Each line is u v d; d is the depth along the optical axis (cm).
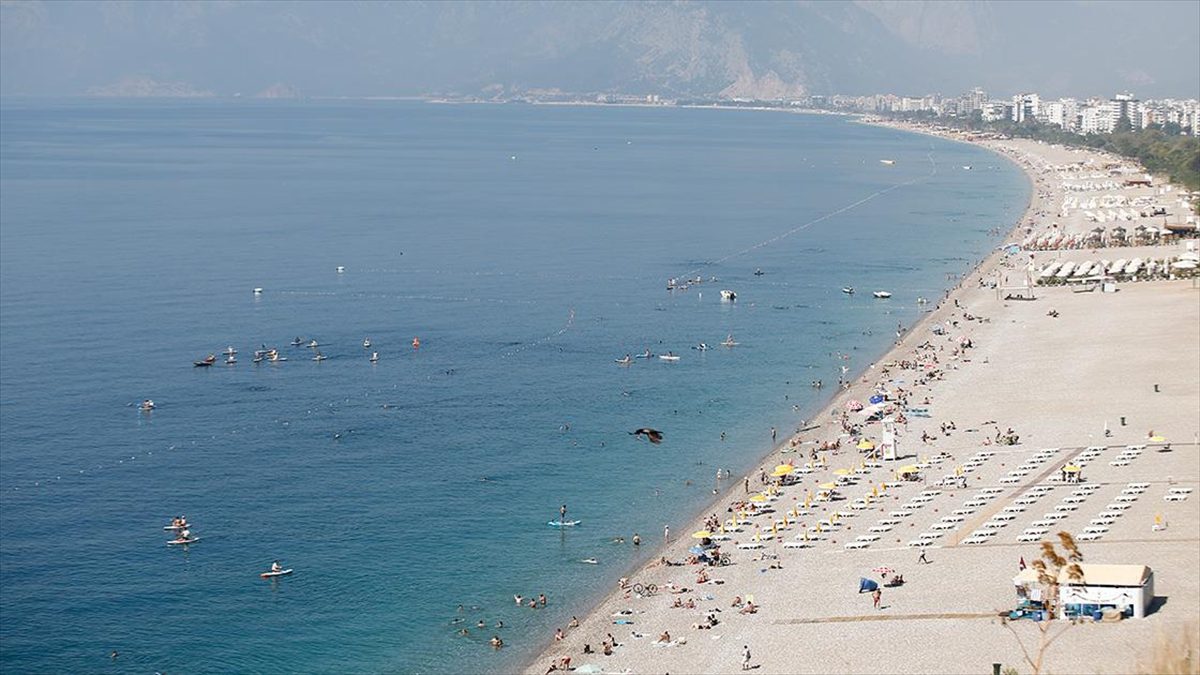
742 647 12244
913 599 13062
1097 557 13750
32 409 19938
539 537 15162
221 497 16225
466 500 16288
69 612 13000
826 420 19700
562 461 17862
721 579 13875
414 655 12281
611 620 12950
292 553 14538
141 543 14750
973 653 11788
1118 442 17812
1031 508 15412
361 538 15000
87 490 16438
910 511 15562
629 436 19025
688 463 17825
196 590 13550
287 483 16775
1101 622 12256
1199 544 14000
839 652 12006
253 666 12012
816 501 16050
